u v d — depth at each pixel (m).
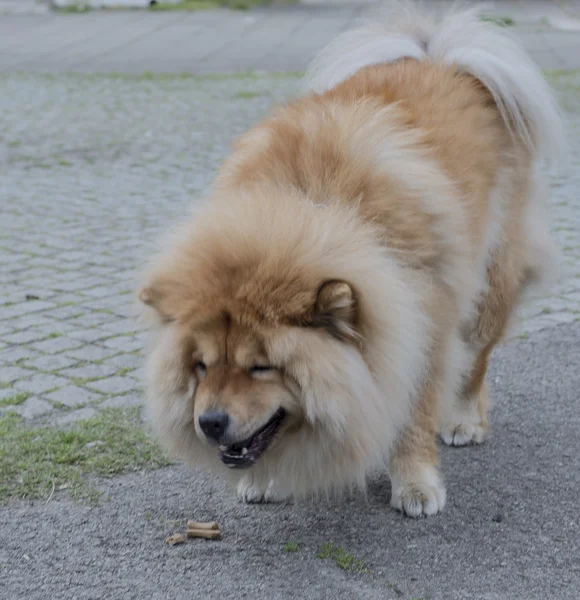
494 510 2.63
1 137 5.61
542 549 2.53
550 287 2.99
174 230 2.54
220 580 2.46
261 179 2.55
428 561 2.50
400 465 2.64
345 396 2.39
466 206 2.64
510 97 2.82
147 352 2.55
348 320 2.39
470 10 3.02
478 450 2.82
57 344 3.19
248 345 2.39
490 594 2.42
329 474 2.47
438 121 2.69
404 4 3.05
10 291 3.47
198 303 2.41
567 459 2.78
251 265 2.41
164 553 2.52
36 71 7.84
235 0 12.20
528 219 2.88
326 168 2.52
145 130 5.76
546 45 8.78
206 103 6.48
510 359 3.16
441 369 2.62
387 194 2.52
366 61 2.93
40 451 2.77
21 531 2.57
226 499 2.67
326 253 2.40
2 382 3.02
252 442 2.42
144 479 2.72
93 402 2.95
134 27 10.38
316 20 10.80
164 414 2.49
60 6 11.92
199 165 4.99
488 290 2.81
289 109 2.70
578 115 5.86
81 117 6.13
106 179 4.77
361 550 2.53
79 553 2.52
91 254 3.73
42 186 4.66
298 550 2.53
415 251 2.52
